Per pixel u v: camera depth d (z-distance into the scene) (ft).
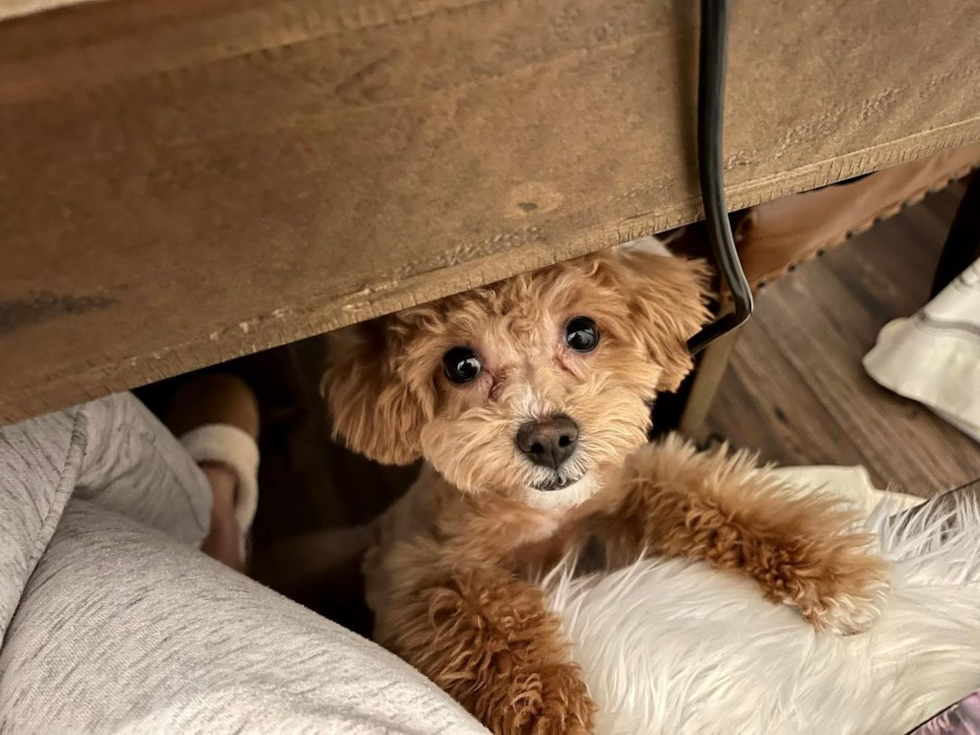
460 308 2.39
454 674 2.52
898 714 2.41
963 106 1.70
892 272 4.49
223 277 1.37
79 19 1.03
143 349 1.42
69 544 2.02
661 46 1.33
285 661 1.78
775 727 2.39
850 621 2.56
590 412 2.48
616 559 3.03
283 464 4.32
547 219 1.53
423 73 1.22
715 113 1.38
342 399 2.65
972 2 1.49
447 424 2.50
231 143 1.20
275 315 1.47
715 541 2.77
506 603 2.65
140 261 1.29
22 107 1.07
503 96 1.30
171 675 1.69
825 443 3.91
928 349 3.80
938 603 2.64
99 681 1.71
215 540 3.43
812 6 1.38
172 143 1.17
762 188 1.68
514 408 2.44
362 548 3.76
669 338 2.63
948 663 2.50
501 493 2.77
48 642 1.78
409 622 2.73
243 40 1.10
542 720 2.33
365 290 1.50
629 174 1.51
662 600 2.65
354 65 1.17
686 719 2.42
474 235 1.49
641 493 3.01
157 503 2.80
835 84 1.53
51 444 2.12
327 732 1.62
